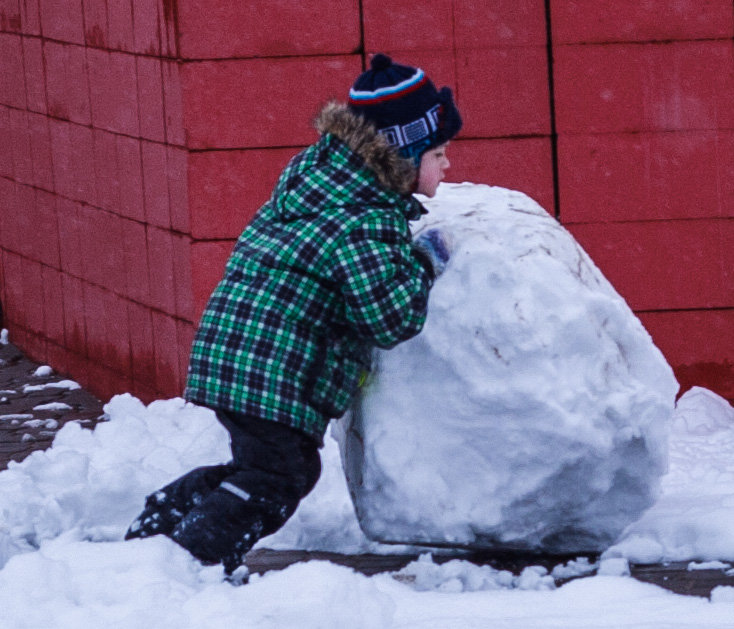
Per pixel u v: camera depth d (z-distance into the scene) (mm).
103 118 13547
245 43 11922
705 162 12070
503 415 7598
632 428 7680
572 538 8211
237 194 12117
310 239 7492
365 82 7645
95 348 14469
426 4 11938
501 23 11961
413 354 7832
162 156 12484
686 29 11898
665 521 8594
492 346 7570
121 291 13688
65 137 14500
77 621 6309
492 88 12039
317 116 7875
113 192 13562
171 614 6281
